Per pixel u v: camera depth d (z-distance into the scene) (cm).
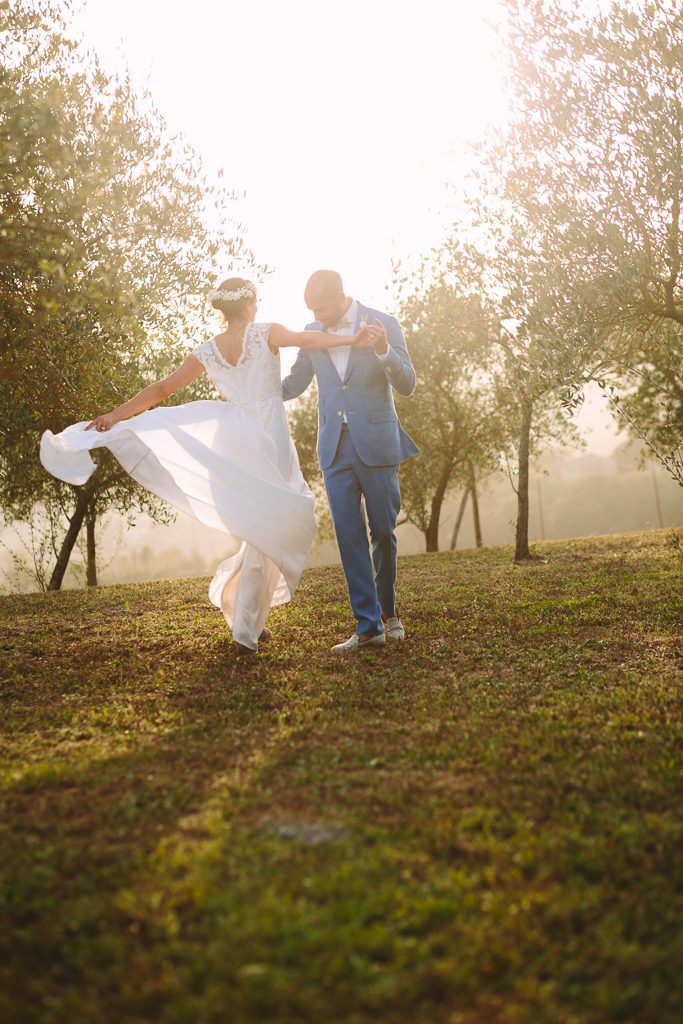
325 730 345
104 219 538
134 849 232
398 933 189
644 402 1009
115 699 411
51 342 650
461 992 169
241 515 468
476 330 1132
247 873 216
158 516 1656
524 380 818
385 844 231
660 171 681
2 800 272
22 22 649
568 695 384
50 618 672
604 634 526
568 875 212
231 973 174
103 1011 166
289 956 179
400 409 1853
